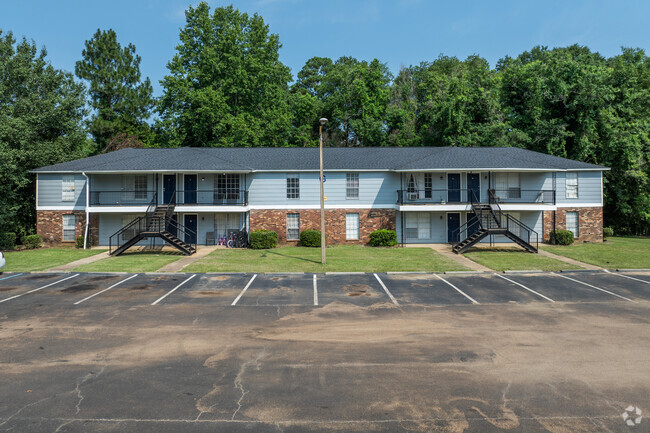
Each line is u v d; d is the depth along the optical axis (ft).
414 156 104.88
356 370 29.04
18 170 103.14
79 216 96.73
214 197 98.22
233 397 25.09
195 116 136.05
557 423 22.24
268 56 150.92
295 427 21.81
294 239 99.19
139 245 95.91
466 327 38.73
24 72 115.34
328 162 101.71
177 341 34.88
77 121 125.90
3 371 28.81
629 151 120.88
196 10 141.49
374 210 98.84
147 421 22.40
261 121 143.54
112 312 43.65
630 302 48.03
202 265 71.41
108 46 169.27
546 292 52.95
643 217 132.36
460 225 99.86
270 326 39.01
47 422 22.27
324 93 193.98
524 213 99.04
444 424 22.11
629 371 28.84
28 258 78.95
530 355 31.73
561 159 103.91
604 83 125.39
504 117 146.41
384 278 61.87
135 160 100.22
